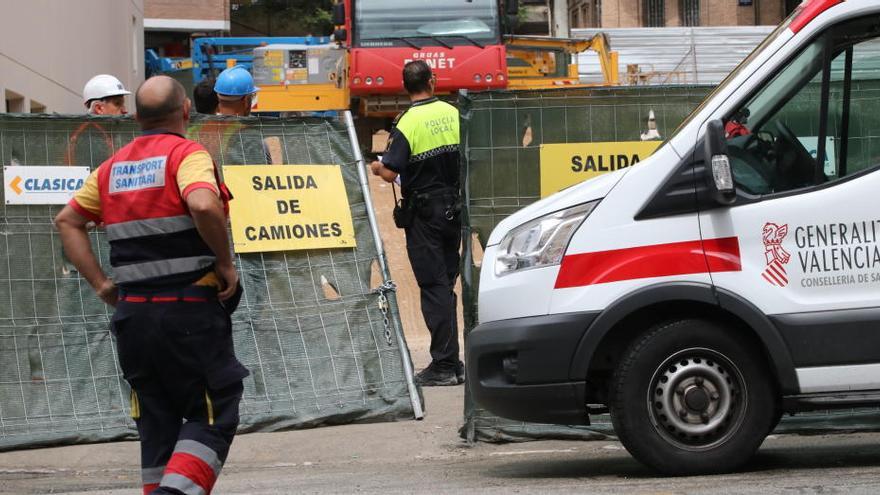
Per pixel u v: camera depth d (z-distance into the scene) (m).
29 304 8.84
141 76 35.34
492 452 8.35
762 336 6.86
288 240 9.32
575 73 26.00
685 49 41.22
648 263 6.95
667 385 6.90
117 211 5.50
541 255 7.10
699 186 6.97
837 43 7.09
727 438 6.93
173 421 5.61
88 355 8.89
